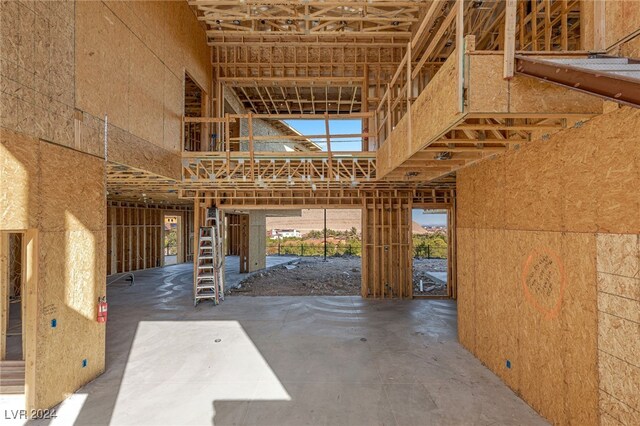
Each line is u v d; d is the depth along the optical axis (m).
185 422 3.96
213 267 9.52
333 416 4.08
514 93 2.86
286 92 12.08
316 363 5.55
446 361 5.61
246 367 5.41
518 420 3.97
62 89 4.12
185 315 8.42
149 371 5.25
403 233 10.33
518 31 5.84
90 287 4.86
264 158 7.13
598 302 3.21
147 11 5.87
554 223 3.80
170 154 6.68
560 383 3.71
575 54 3.01
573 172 3.50
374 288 10.18
